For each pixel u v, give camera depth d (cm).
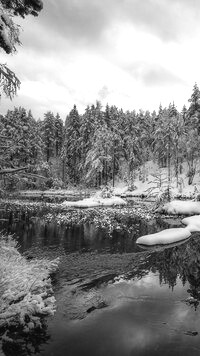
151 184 6106
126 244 1681
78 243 1692
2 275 879
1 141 867
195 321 784
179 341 688
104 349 655
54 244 1662
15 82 752
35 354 638
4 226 2191
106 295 955
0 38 704
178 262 1345
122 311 839
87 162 6125
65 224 2311
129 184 6153
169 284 1066
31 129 4678
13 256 1143
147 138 7538
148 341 688
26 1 784
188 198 4678
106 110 7588
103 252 1504
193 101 5456
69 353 642
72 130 7044
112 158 6369
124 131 7438
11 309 746
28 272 988
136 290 1005
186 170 6475
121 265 1291
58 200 4509
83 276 1139
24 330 718
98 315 812
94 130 6588
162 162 7025
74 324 762
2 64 736
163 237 1725
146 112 9019
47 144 7312
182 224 2397
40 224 2297
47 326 748
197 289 1017
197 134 5206
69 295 946
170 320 789
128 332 725
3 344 672
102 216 2758
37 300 798
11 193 1060
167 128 5988
